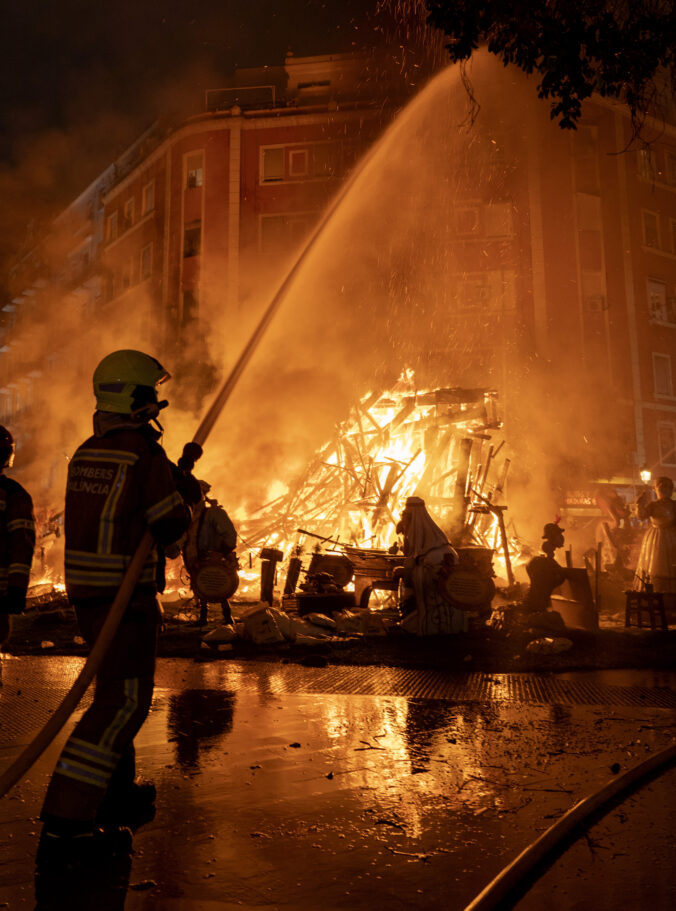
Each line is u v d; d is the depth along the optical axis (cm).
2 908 211
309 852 250
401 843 258
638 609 844
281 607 937
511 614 842
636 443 2991
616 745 383
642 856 249
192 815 284
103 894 220
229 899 217
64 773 250
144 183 3544
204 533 809
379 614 896
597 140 3120
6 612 386
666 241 3262
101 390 280
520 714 453
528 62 592
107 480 270
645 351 3116
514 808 292
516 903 216
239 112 3120
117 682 265
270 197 3069
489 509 1230
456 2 590
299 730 412
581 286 2981
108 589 267
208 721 431
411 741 391
